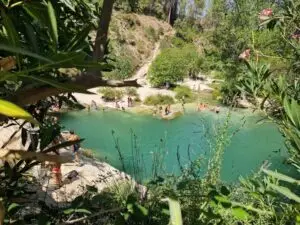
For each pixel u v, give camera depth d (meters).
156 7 61.62
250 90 2.02
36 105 1.84
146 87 33.22
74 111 24.16
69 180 5.41
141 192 2.35
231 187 2.33
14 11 1.50
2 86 1.26
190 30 54.19
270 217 1.70
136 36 50.72
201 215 2.01
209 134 2.91
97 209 1.99
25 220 1.76
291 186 1.74
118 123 23.53
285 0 2.77
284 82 1.91
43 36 1.39
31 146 1.66
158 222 1.86
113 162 16.20
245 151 14.95
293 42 2.72
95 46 1.22
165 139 2.91
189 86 33.34
